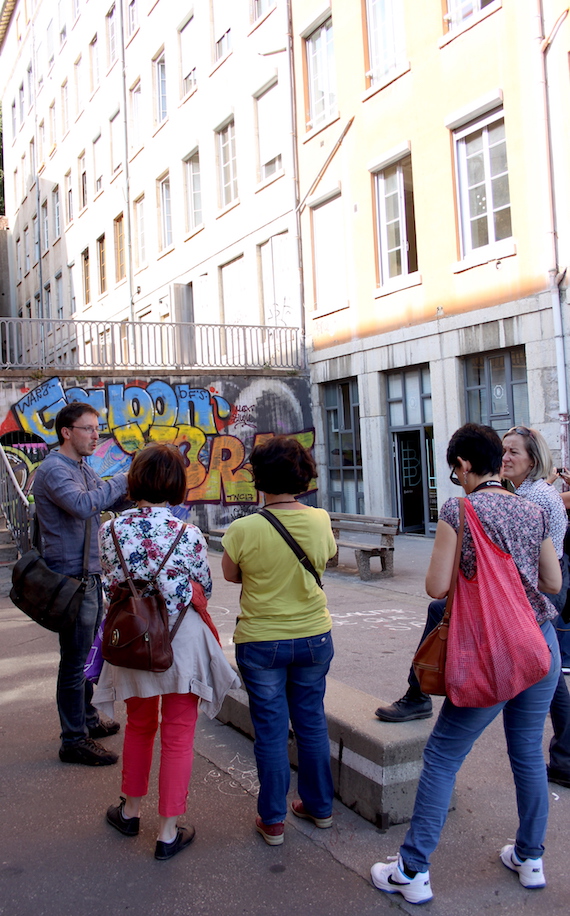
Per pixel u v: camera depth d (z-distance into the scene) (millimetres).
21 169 36625
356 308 14383
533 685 2605
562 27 10023
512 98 10797
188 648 2883
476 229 11781
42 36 31750
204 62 19141
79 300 28562
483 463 2670
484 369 11781
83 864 2842
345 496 15430
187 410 15016
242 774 3635
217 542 13273
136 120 23328
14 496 9648
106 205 25500
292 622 2900
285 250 16594
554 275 10227
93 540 3809
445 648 2492
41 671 5574
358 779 3182
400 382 13625
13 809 3320
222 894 2623
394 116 13109
